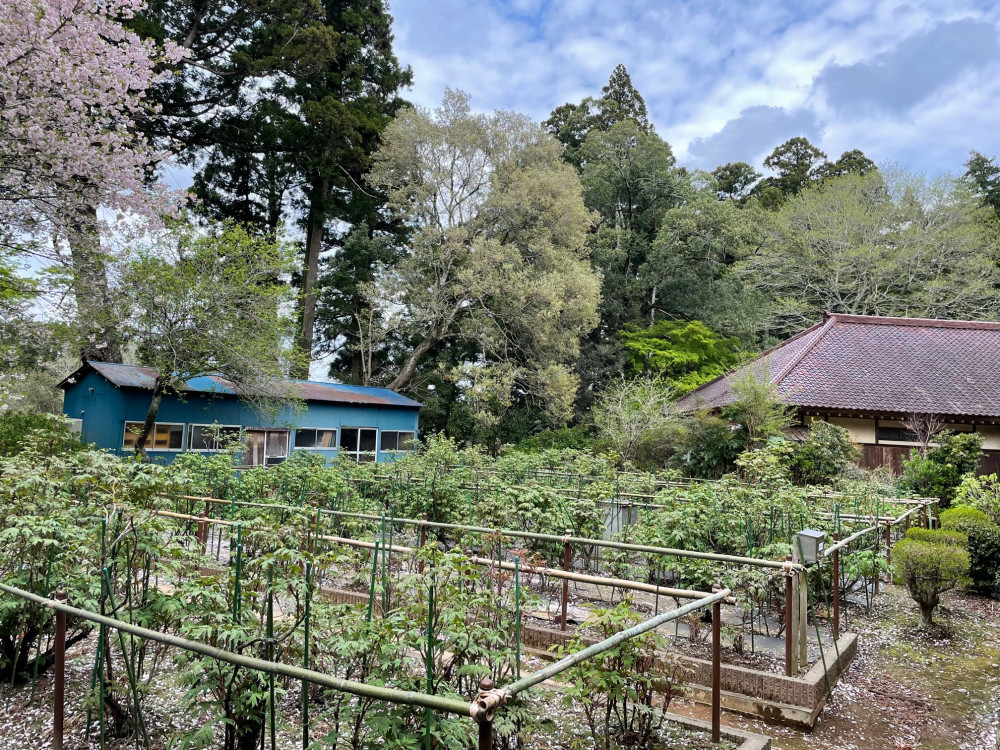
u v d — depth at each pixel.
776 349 21.56
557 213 24.05
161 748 2.99
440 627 2.96
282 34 22.23
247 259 14.82
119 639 3.18
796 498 6.21
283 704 3.47
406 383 26.72
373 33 27.62
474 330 23.80
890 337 19.05
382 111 28.11
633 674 3.15
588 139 32.97
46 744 3.01
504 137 24.03
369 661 2.97
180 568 3.94
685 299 29.95
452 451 12.17
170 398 15.90
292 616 3.42
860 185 29.67
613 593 6.01
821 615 5.96
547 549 6.52
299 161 24.09
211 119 23.11
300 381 20.53
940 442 12.49
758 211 31.03
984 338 18.97
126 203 11.18
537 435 23.41
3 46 8.95
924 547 6.19
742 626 5.29
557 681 4.05
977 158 35.69
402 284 23.59
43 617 3.54
